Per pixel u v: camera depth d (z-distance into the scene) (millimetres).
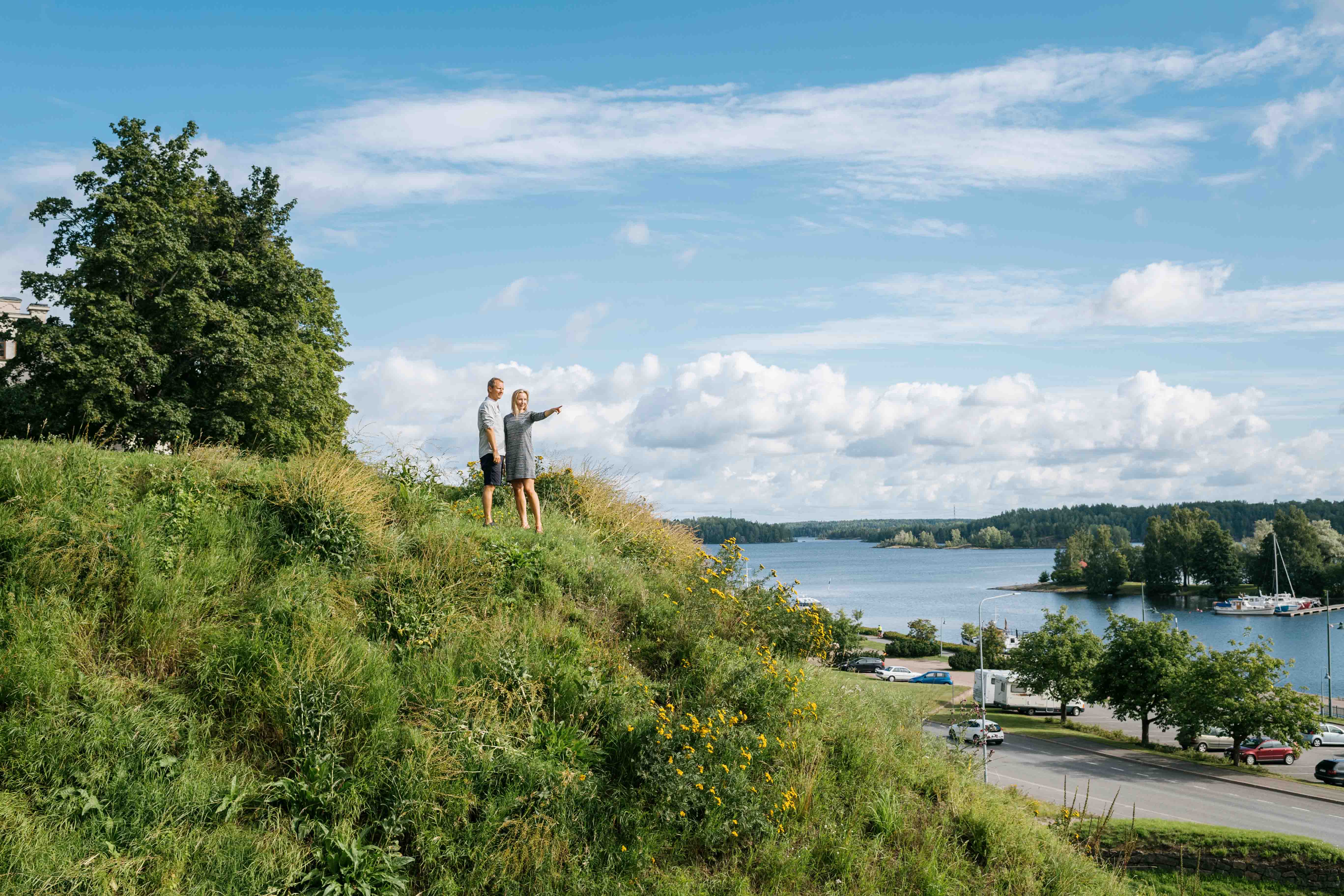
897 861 6852
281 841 5117
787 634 10570
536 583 9078
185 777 5258
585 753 6586
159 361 25422
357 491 9062
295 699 5930
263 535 8109
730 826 6516
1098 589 170375
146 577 6691
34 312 42062
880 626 117625
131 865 4645
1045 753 38719
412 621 7453
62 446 8633
